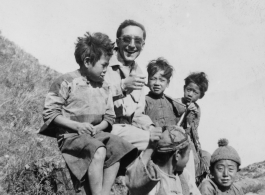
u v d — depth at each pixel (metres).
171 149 3.61
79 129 3.45
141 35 4.67
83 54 3.60
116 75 4.51
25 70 9.77
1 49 10.48
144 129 4.51
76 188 3.45
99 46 3.62
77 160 3.40
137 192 3.51
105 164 3.44
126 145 3.47
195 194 4.02
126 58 4.63
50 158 5.36
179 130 3.68
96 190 3.29
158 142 3.63
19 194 5.15
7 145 6.24
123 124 4.30
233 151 4.54
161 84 5.22
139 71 4.74
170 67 5.27
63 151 3.48
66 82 3.60
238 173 7.02
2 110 7.23
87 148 3.34
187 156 3.71
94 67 3.61
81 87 3.62
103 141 3.46
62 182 5.11
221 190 4.61
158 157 3.70
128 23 4.69
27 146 6.37
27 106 7.82
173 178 3.69
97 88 3.70
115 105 4.39
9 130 6.70
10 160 5.78
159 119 5.19
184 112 4.80
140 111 4.56
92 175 3.30
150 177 3.40
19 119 7.19
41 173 5.22
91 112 3.60
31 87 8.87
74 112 3.57
